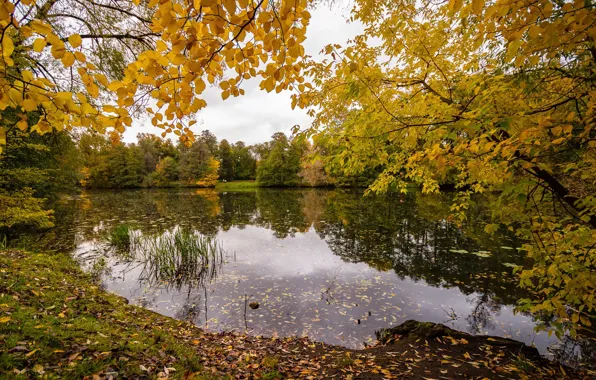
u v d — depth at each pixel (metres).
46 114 1.39
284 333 4.76
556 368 3.49
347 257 9.07
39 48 1.18
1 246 7.16
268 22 1.25
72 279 5.71
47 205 19.28
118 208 21.25
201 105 1.54
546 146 1.62
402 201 23.34
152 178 51.91
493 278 7.17
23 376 2.16
